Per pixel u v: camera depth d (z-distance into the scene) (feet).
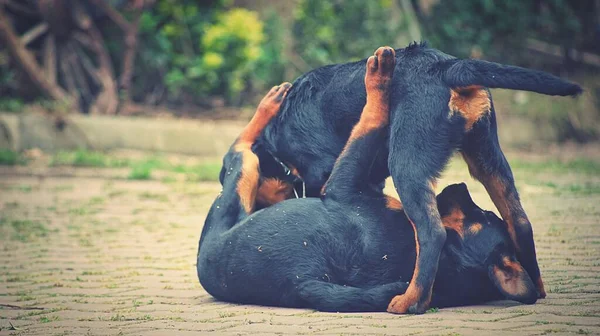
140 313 23.38
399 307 21.95
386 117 23.36
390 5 79.46
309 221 23.24
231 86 73.77
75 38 71.72
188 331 20.95
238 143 26.08
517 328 19.97
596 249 30.48
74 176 54.90
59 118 64.03
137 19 71.26
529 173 55.06
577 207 40.65
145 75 74.79
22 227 38.88
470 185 49.34
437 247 21.81
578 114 78.23
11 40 68.23
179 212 43.06
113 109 70.74
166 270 30.01
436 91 22.72
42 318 23.00
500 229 23.09
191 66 74.18
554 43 86.94
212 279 24.29
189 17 75.00
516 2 85.40
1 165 57.72
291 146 25.63
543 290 23.50
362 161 23.54
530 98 79.10
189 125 66.90
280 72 75.72
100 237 36.83
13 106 66.54
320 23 77.10
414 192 22.11
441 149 22.47
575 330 19.57
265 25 76.48
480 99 22.77
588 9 88.53
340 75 25.32
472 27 84.48
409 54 23.82
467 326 20.34
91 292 26.55
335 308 22.41
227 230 24.39
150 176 54.65
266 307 23.65
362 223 23.06
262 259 23.25
